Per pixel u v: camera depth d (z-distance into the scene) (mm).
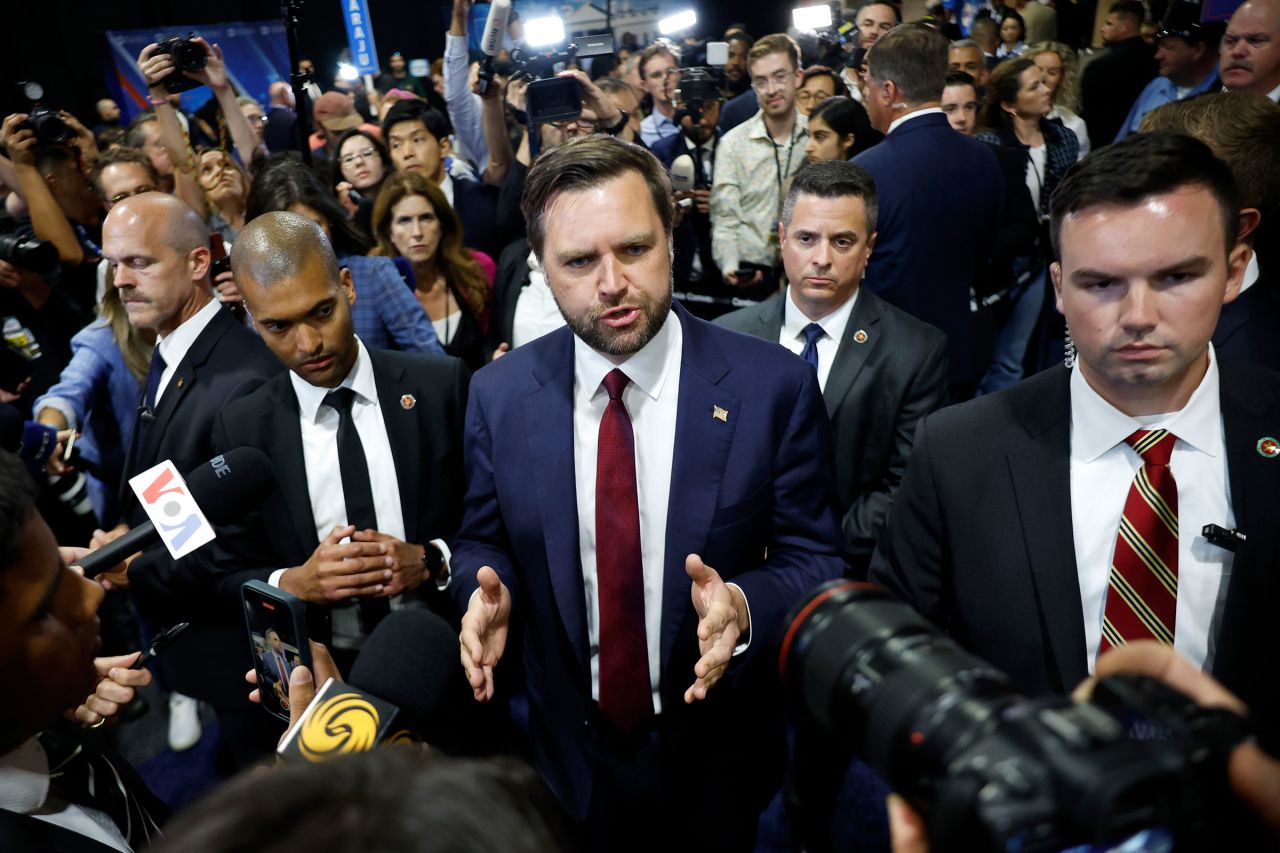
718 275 4156
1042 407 1250
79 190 3623
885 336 2232
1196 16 3660
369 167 4070
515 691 2764
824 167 2180
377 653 981
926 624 807
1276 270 1951
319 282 1646
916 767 650
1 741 839
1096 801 512
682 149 4340
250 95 9797
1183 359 1053
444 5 11508
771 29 11203
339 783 385
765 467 1511
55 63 8852
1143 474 1151
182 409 2002
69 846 774
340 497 1799
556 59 3637
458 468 1884
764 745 1638
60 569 862
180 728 2729
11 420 1763
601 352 1446
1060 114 5023
